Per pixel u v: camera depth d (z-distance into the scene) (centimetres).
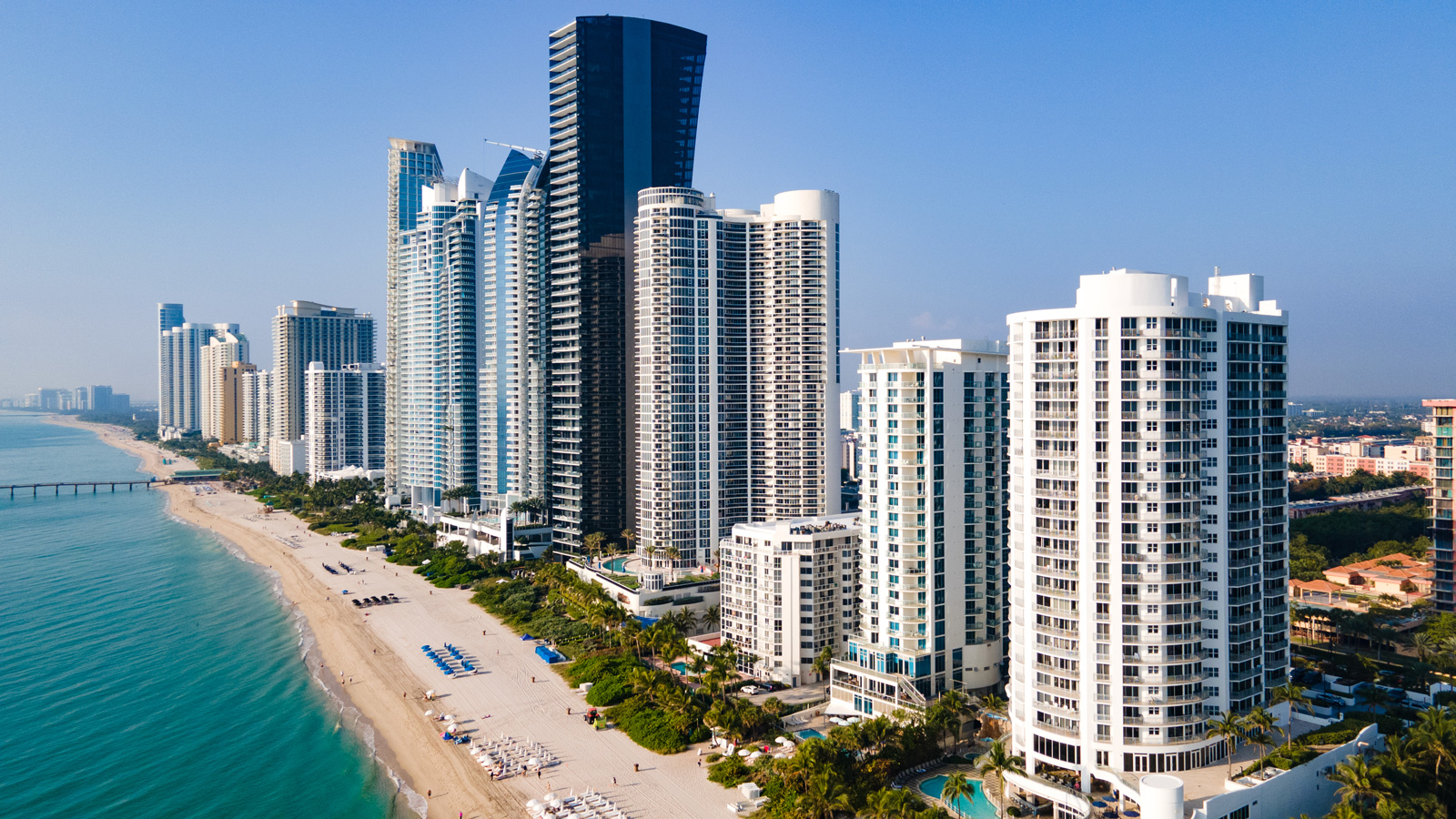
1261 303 15900
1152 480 14150
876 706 17812
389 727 19288
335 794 16325
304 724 19638
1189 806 12581
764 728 17525
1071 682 14450
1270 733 14538
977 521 18612
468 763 17238
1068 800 13450
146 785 16825
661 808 14962
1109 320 14300
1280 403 15588
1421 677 17750
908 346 18200
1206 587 14438
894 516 18038
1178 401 14162
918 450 17812
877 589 18400
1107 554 14262
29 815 15700
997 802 14462
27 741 18950
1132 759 14000
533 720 19250
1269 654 15288
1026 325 15112
